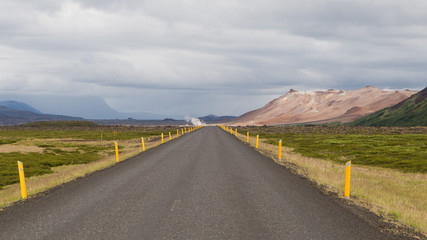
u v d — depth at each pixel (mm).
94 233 5977
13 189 12477
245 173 13375
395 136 47688
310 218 6902
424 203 9633
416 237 5828
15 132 85125
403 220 6965
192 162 17203
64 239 5691
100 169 15625
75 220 6844
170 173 13477
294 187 10398
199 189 10078
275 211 7461
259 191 9750
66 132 84250
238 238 5641
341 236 5789
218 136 46344
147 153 22938
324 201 8508
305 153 26438
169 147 27734
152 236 5766
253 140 39250
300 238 5656
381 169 17906
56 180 12781
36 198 9289
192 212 7363
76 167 19859
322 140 42188
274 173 13375
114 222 6645
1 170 18422
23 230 6262
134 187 10523
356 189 10344
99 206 8047
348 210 7629
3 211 7883
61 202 8609
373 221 6762
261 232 5969
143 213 7312
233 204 8133
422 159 21781
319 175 12781
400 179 14250
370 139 42469
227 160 18078
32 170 18375
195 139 39156
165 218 6895
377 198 9219
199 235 5805
